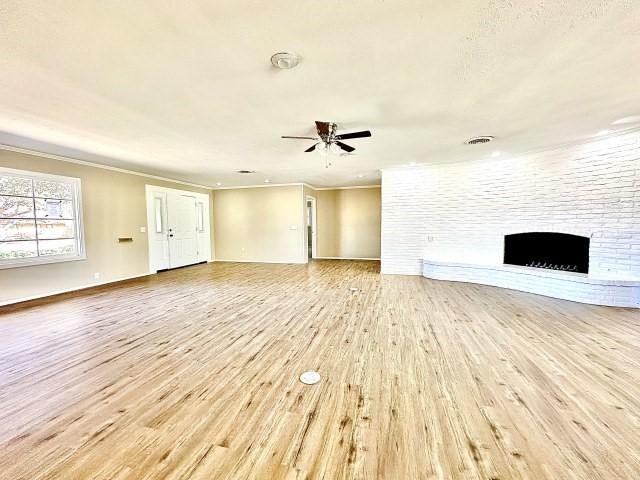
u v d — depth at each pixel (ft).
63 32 5.44
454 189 18.61
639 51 6.33
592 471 4.42
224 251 29.04
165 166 18.42
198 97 8.31
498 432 5.27
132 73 6.97
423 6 4.96
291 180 25.20
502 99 8.75
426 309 12.59
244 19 5.20
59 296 15.08
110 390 6.71
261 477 4.42
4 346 9.07
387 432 5.31
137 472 4.51
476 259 18.11
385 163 18.21
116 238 18.78
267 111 9.38
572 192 14.08
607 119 10.57
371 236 29.63
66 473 4.50
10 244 13.85
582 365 7.62
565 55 6.48
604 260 13.20
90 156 15.57
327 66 6.81
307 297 14.78
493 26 5.49
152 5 4.82
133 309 12.87
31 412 5.94
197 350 8.76
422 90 8.10
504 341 9.18
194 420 5.69
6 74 6.93
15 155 13.70
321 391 6.62
